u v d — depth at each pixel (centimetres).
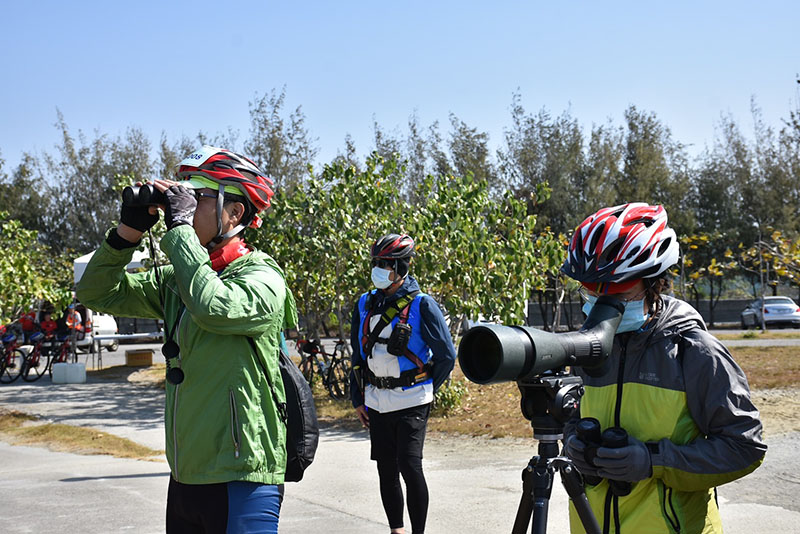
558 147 3309
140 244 293
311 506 568
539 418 209
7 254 1433
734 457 219
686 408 227
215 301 249
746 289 4119
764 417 820
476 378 180
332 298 1145
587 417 233
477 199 1041
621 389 233
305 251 1099
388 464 464
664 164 3488
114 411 1166
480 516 524
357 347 484
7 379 1633
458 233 998
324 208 1086
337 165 1091
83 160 4078
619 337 235
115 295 298
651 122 3522
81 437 917
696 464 218
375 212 1066
